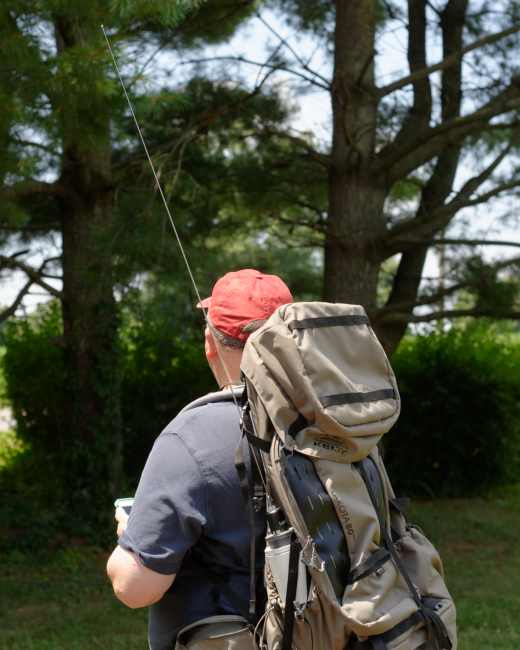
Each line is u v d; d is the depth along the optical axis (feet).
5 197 27.48
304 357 8.00
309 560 7.77
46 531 37.70
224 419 8.52
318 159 36.76
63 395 41.11
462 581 32.14
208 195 37.50
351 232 36.19
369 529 7.97
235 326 8.98
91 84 23.07
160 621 8.68
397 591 8.11
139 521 8.17
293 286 43.29
